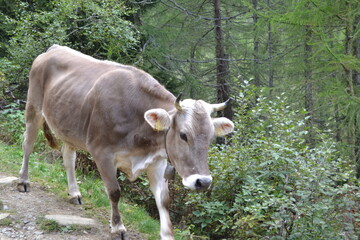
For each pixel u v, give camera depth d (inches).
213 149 229.1
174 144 140.2
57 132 183.8
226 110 547.8
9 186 203.2
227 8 644.7
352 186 192.5
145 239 182.5
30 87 202.5
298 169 204.2
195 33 609.6
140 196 259.9
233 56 609.6
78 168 263.7
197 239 215.3
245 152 218.7
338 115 394.3
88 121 166.4
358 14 319.9
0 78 323.6
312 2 308.7
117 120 157.2
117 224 161.9
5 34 428.8
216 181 217.8
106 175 158.9
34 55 340.2
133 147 158.1
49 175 234.1
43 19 347.6
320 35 320.5
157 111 138.6
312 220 184.5
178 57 590.2
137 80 163.3
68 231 167.9
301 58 400.8
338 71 364.2
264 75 653.9
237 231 201.8
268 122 245.9
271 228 183.6
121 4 401.1
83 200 207.3
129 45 386.3
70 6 347.6
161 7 613.0
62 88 181.2
